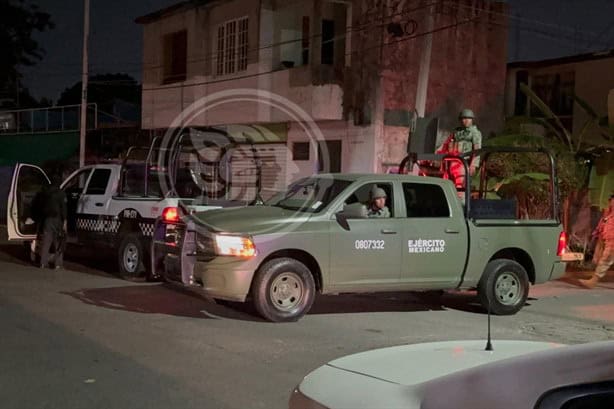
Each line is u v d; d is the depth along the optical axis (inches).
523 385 89.4
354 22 755.4
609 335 338.0
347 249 345.4
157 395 218.5
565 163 609.9
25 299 377.1
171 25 1018.1
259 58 852.0
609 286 515.5
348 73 760.3
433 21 763.4
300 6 845.2
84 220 506.9
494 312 382.6
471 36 798.5
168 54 1043.3
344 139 767.7
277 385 233.0
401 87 745.0
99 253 615.2
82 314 341.4
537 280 398.9
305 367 257.1
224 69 920.3
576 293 477.7
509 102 893.2
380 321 354.0
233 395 220.7
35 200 509.0
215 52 936.9
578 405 82.1
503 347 141.3
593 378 86.7
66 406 205.9
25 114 1269.7
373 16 733.9
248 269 325.4
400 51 741.3
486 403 88.0
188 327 319.6
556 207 410.9
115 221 476.4
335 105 764.0
